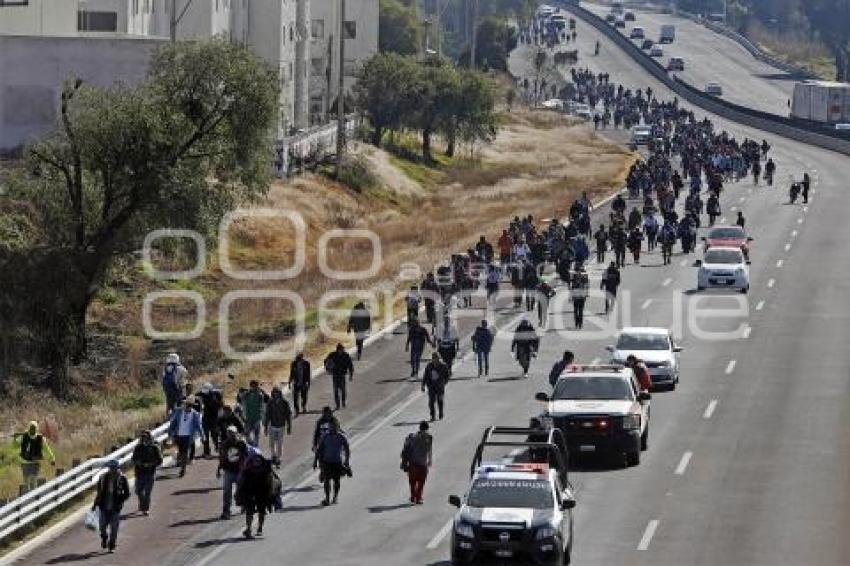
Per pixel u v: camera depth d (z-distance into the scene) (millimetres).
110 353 140500
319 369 127688
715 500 85750
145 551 76562
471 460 95688
